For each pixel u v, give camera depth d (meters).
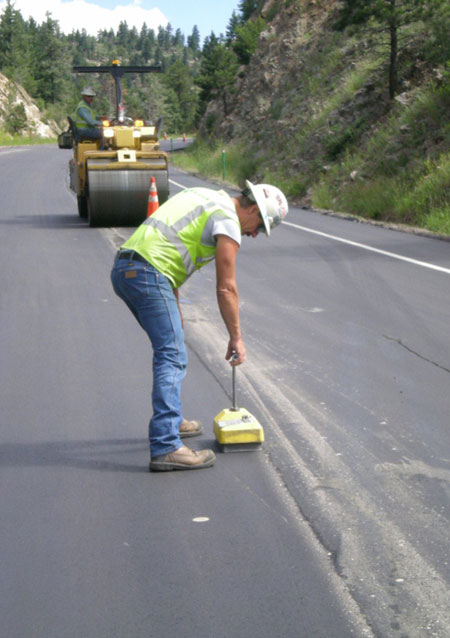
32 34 161.25
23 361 5.98
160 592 2.80
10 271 10.10
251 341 6.45
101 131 15.34
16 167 35.84
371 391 5.11
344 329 6.83
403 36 21.34
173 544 3.16
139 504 3.56
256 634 2.54
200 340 6.50
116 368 5.77
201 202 3.94
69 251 11.82
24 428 4.58
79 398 5.10
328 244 12.22
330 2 33.75
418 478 3.76
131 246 3.99
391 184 16.48
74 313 7.64
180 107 168.38
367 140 19.95
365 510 3.43
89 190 14.38
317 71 28.08
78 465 4.04
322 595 2.76
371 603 2.71
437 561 2.98
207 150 38.66
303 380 5.37
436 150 16.58
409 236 13.05
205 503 3.55
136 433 4.49
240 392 5.13
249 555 3.06
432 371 5.55
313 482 3.74
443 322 7.04
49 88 140.25
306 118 25.41
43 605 2.73
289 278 9.36
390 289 8.55
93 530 3.30
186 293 8.63
